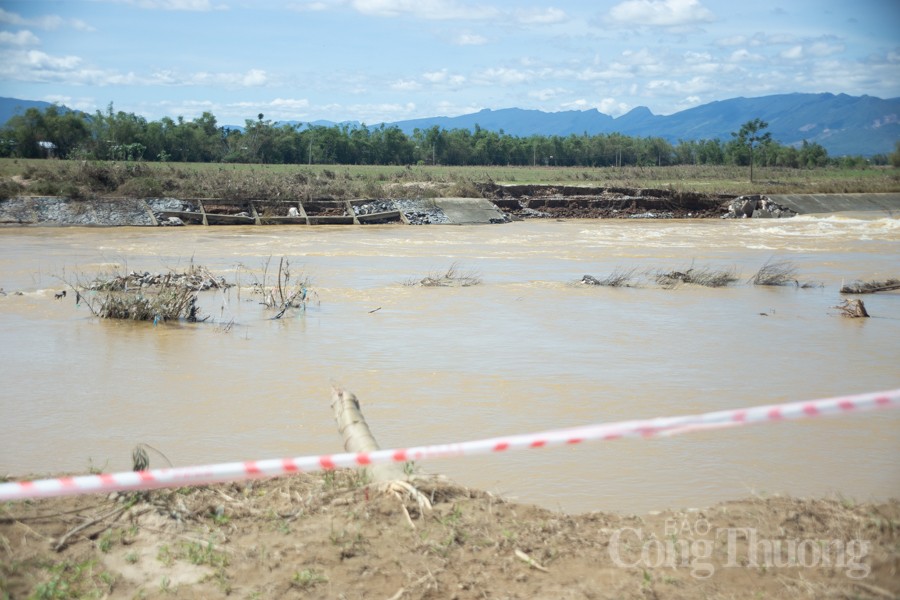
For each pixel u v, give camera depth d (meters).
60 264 28.75
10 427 10.95
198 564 5.71
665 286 25.53
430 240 40.81
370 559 5.76
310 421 11.30
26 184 46.72
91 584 5.48
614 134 138.50
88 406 11.97
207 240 38.50
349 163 112.81
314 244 37.72
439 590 5.39
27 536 5.96
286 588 5.42
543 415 11.67
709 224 54.28
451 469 9.30
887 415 11.66
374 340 16.89
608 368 14.59
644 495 8.53
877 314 21.09
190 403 12.16
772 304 22.56
